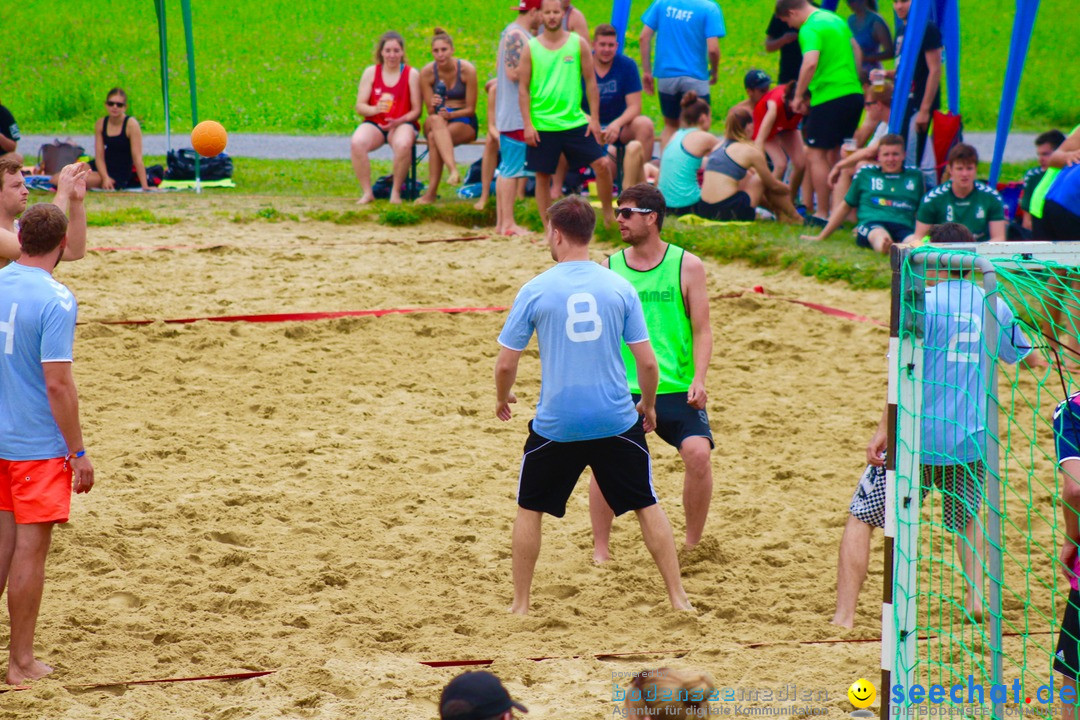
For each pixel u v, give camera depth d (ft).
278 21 240.53
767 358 75.20
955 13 104.88
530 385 70.33
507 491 55.67
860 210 96.53
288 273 89.51
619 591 46.14
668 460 60.29
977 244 34.40
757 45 229.86
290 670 37.93
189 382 68.08
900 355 33.24
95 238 98.27
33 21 231.09
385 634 41.60
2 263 43.68
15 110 188.65
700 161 106.83
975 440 39.83
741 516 53.21
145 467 56.59
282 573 46.55
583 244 42.19
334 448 59.98
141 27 232.94
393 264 93.30
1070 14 247.70
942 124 102.17
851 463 59.77
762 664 38.81
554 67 95.76
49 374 36.42
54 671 38.11
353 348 74.43
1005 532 51.11
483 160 111.75
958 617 43.62
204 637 40.70
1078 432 32.19
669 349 47.57
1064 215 73.10
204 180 124.06
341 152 160.76
